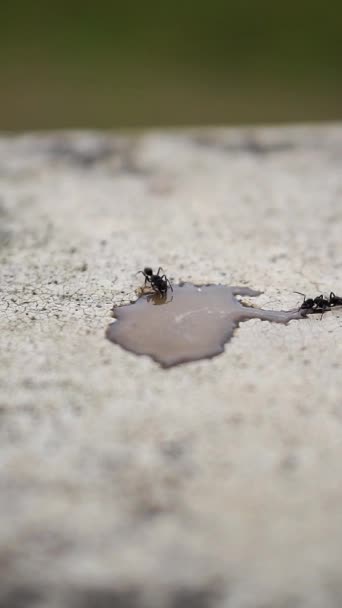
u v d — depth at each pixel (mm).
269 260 245
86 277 238
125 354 212
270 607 171
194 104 538
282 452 190
